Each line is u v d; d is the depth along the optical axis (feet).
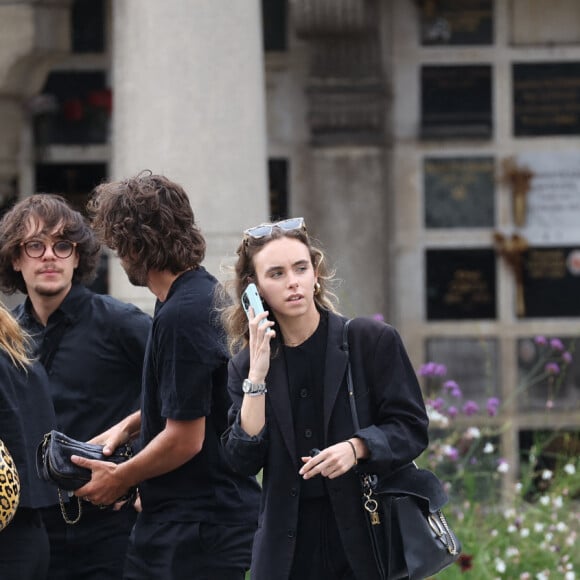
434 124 95.55
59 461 40.11
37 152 95.81
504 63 95.55
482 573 57.62
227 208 68.80
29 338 44.32
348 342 36.76
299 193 94.68
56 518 44.45
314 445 36.42
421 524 35.68
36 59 85.46
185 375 38.58
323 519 36.40
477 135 95.55
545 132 95.81
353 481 35.86
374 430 35.24
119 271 71.77
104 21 96.07
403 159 95.71
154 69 68.74
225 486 40.32
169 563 39.68
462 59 95.55
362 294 94.58
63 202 45.09
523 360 95.96
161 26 68.59
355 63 93.61
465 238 96.07
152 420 40.27
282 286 35.99
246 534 40.32
